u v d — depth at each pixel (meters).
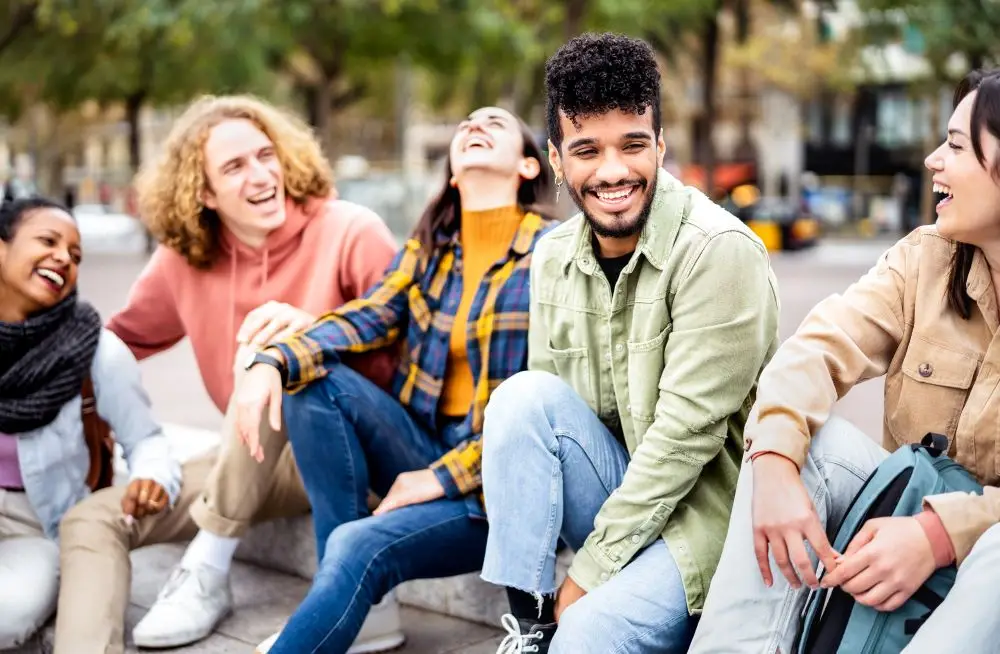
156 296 3.17
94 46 15.04
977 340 1.88
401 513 2.30
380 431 2.47
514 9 16.27
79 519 2.71
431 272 2.63
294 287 3.02
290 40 13.61
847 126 31.89
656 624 1.95
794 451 1.81
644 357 2.14
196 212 2.93
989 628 1.56
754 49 25.45
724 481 2.12
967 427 1.87
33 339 2.79
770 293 2.11
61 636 2.53
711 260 2.04
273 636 2.42
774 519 1.76
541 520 2.07
